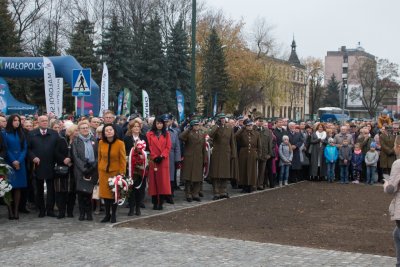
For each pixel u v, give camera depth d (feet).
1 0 125.39
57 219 35.86
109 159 34.09
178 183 55.77
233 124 53.16
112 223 34.27
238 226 33.78
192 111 68.23
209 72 158.92
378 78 268.21
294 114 301.22
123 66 124.36
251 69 178.40
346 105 280.10
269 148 53.26
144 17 171.22
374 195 50.01
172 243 28.37
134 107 126.41
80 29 131.54
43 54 134.51
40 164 35.96
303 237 30.68
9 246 27.81
